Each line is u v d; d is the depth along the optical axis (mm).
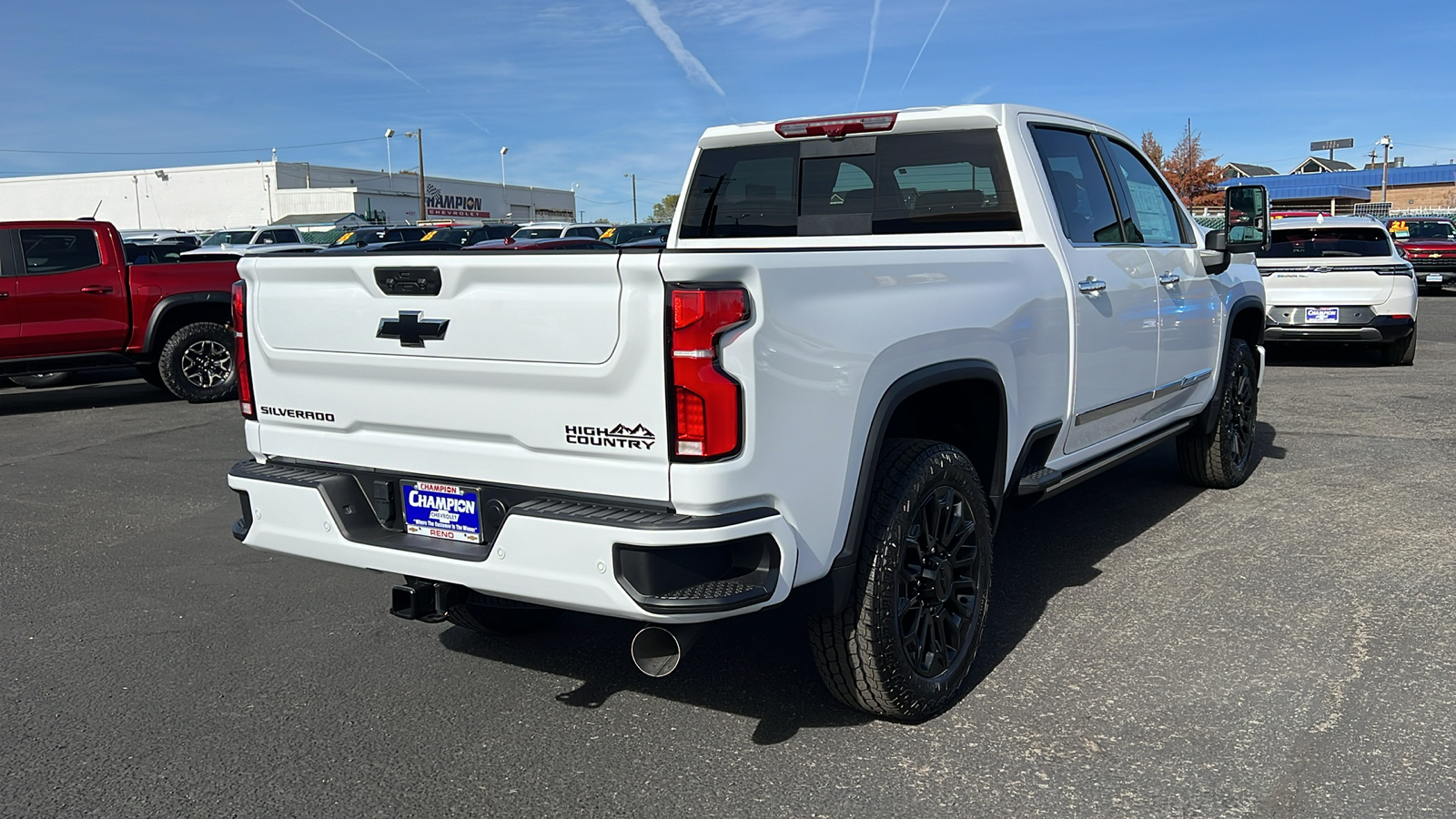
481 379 2961
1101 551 5141
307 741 3416
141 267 11055
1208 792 2941
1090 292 4305
